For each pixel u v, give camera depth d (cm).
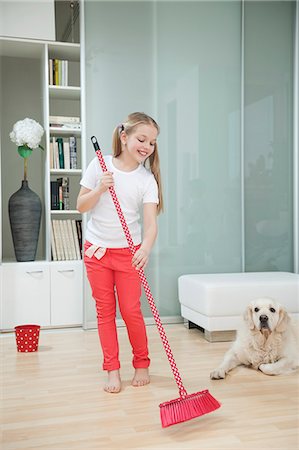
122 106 421
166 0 430
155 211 272
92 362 319
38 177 483
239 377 285
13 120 475
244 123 449
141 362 274
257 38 450
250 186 452
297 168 461
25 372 299
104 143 418
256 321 292
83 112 412
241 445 199
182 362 316
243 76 447
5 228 477
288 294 375
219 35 442
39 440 205
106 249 271
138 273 271
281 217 461
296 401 246
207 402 214
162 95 430
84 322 411
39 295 406
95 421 224
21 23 404
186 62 435
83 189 275
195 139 438
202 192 441
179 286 415
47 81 417
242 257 451
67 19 421
